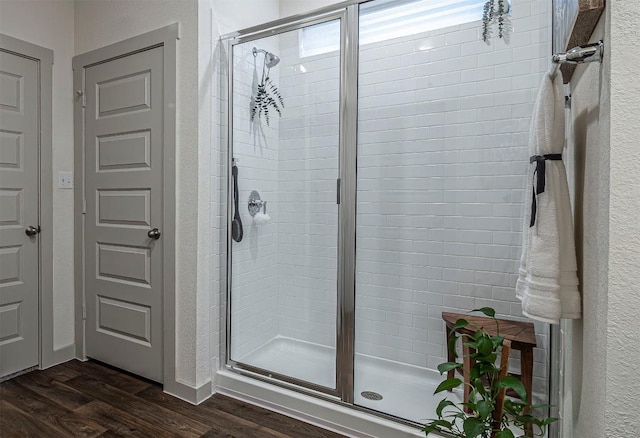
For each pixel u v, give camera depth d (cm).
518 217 196
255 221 235
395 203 226
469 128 206
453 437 152
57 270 233
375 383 209
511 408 113
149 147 208
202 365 196
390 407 181
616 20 73
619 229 73
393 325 227
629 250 72
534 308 103
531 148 114
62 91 233
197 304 193
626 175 72
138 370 216
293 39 236
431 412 176
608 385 75
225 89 211
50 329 229
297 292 251
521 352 162
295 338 250
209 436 164
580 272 102
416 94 218
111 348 227
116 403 189
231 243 215
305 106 242
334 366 197
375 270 232
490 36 199
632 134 72
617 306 74
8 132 208
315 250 245
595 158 88
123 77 218
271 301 250
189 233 194
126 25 215
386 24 223
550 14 184
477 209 206
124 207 219
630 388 73
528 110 192
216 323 206
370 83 229
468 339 171
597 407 81
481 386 110
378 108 228
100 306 232
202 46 193
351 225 195
